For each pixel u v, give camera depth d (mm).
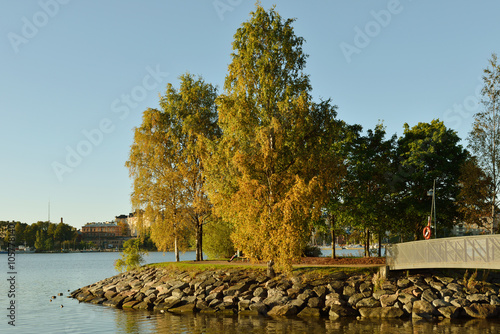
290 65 36500
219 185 36406
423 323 27141
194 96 51500
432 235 45125
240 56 36406
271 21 36938
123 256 51531
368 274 34344
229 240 55812
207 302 35281
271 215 32312
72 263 143000
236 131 35250
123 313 34500
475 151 42312
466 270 32062
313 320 29016
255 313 31812
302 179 31266
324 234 49562
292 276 35125
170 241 50438
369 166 42938
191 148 48969
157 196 49562
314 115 35438
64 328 28828
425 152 42438
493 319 27891
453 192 43594
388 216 43250
